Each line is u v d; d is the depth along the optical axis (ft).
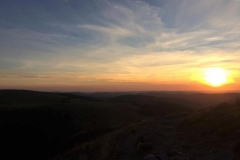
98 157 45.03
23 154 135.85
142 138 52.29
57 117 175.63
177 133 54.70
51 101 346.33
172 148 41.83
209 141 41.01
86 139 107.96
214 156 33.04
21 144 144.77
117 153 44.37
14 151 139.44
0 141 148.25
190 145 41.81
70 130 153.07
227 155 32.19
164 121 82.38
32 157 130.52
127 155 42.65
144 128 68.90
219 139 40.22
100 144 54.13
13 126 162.91
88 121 170.81
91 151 53.36
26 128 159.74
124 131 67.46
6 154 136.98
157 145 45.29
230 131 40.88
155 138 51.67
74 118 174.09
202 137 44.83
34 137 150.30
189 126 58.59
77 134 126.62
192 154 36.73
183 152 38.55
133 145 48.88
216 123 47.65
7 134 155.94
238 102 59.16
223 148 35.04
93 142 61.72
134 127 73.56
